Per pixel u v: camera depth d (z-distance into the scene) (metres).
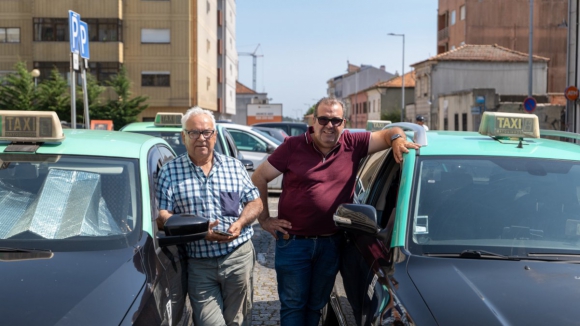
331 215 4.29
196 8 47.38
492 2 56.72
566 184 3.87
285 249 4.40
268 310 6.16
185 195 4.09
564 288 3.09
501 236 3.57
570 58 27.19
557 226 3.63
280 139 20.98
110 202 3.85
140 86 47.19
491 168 3.96
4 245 3.54
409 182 3.86
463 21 58.09
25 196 3.84
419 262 3.38
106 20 45.62
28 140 4.16
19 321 2.83
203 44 50.47
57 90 39.84
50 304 2.96
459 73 49.06
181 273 3.95
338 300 4.55
